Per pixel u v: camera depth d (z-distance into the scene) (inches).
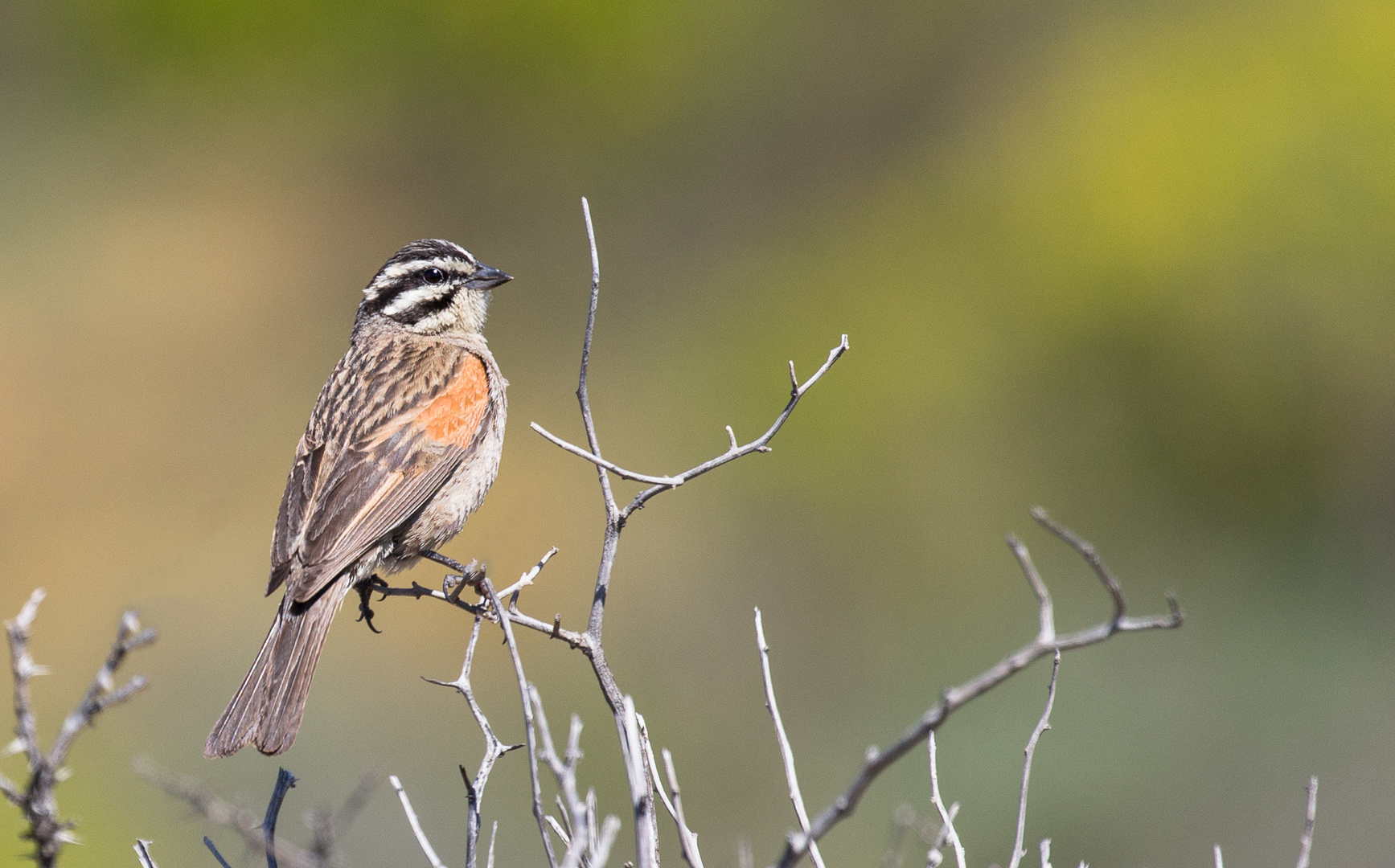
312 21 965.8
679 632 652.1
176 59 981.2
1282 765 515.2
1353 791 502.3
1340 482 697.0
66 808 483.2
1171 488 713.0
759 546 697.6
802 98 934.4
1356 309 727.1
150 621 604.7
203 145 984.9
